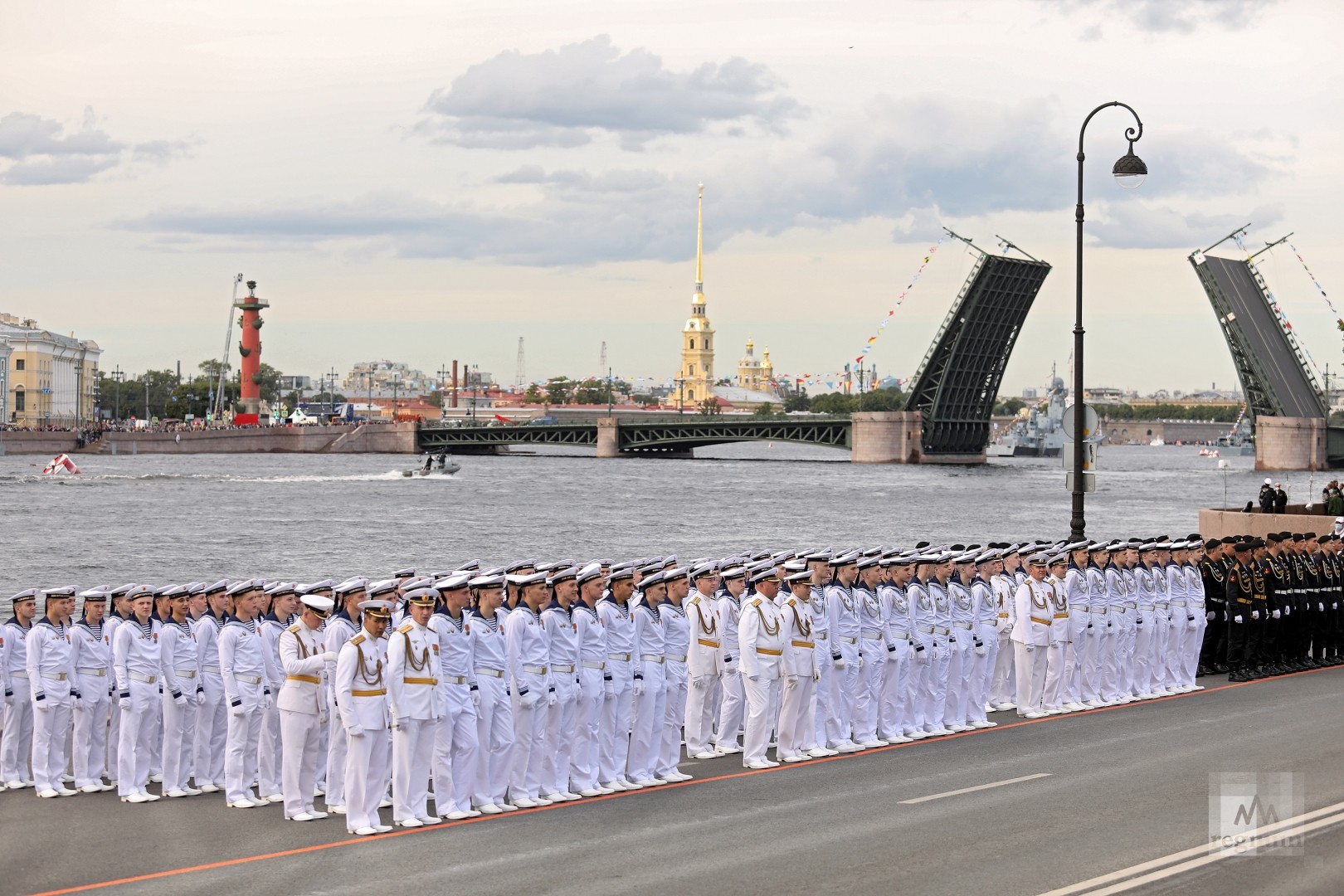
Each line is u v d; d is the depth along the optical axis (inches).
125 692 747.4
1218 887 533.3
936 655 927.7
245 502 4478.3
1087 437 1434.5
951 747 867.4
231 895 541.0
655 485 5856.3
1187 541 1139.9
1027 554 1044.5
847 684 889.5
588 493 5255.9
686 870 566.6
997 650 1011.3
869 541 3440.0
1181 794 694.5
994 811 666.8
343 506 4375.0
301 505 4379.9
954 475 6653.5
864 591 907.4
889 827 637.3
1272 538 1208.8
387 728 685.9
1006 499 5108.3
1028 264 5703.7
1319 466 6633.9
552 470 7258.9
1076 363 1419.8
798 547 3275.1
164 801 746.8
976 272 5713.6
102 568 2667.3
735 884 543.5
